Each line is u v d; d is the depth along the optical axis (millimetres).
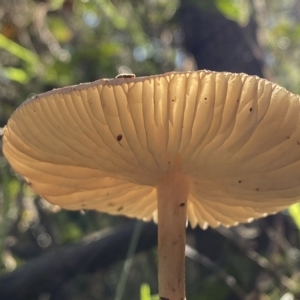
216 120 103
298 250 250
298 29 300
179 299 122
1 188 234
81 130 108
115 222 320
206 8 245
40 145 119
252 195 130
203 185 128
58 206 153
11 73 230
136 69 318
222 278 200
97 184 138
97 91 97
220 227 224
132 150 110
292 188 124
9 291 197
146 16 301
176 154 113
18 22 264
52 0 266
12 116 111
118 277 353
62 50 291
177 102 100
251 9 255
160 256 124
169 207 123
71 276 205
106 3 253
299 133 107
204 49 252
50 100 101
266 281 226
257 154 111
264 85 97
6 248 235
